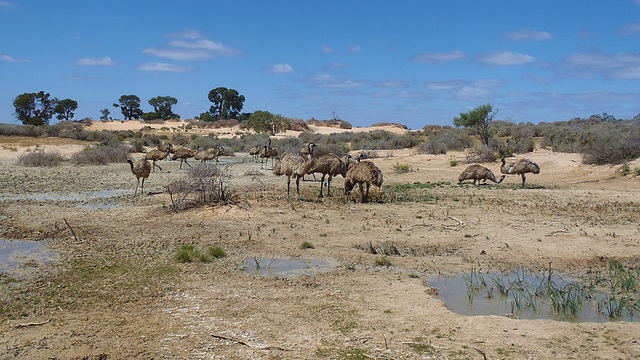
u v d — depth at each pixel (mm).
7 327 6164
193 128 75000
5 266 8805
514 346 5547
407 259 9367
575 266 8930
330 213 13508
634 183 18422
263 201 14773
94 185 19500
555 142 31891
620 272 8398
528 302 7215
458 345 5605
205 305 6957
